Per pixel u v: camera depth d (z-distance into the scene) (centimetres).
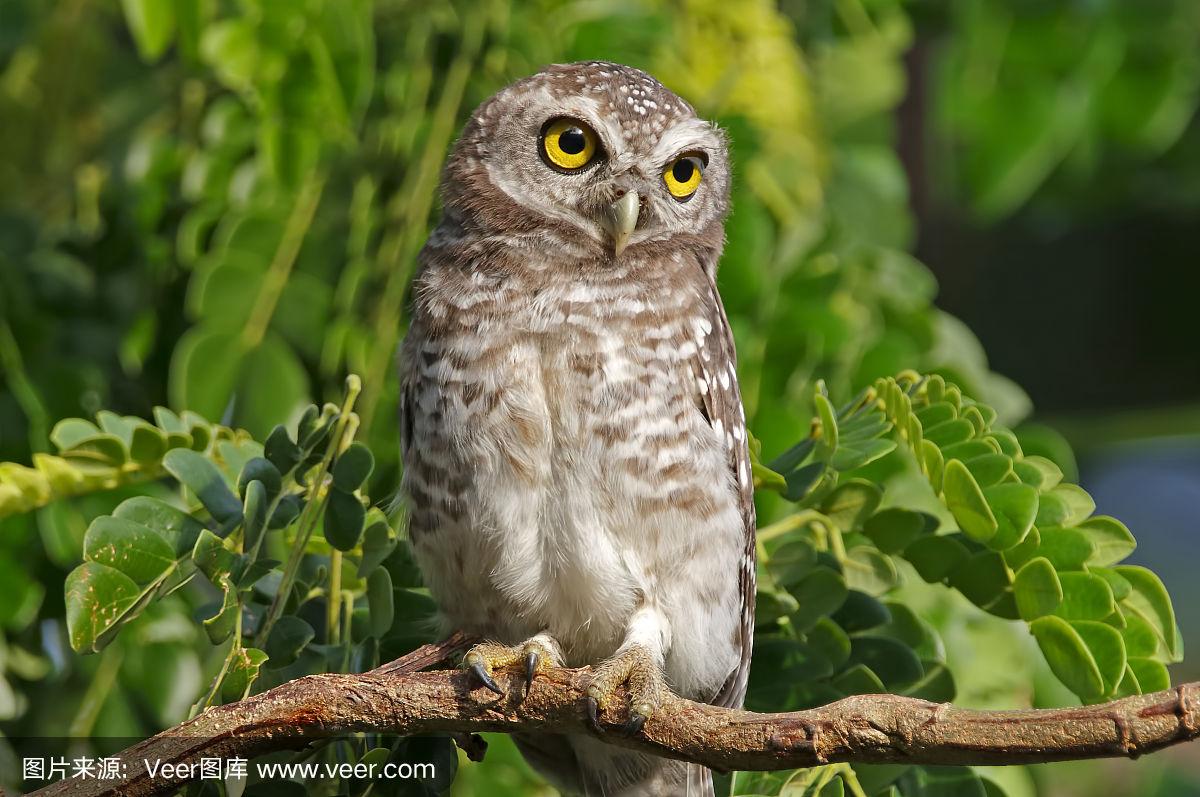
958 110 1234
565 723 635
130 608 635
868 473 870
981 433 729
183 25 942
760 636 786
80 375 964
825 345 931
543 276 793
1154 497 2094
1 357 954
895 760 548
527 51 981
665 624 773
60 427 739
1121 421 1483
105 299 1004
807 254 980
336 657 700
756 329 938
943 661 758
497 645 665
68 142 1077
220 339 903
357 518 666
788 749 564
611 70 866
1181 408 1543
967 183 1269
